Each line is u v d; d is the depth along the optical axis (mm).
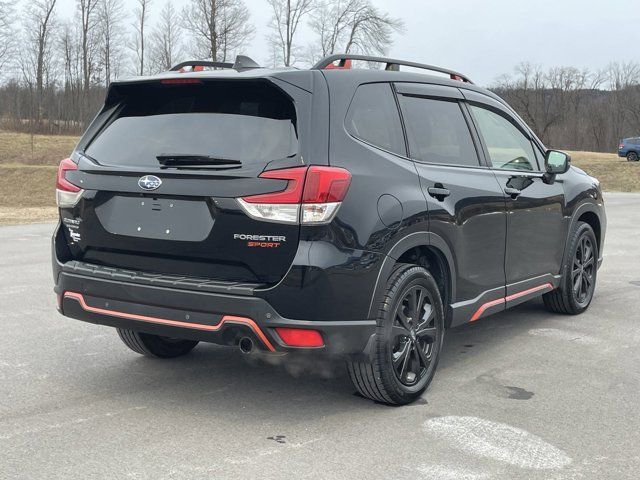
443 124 4617
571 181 6070
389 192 3832
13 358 4949
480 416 3922
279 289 3457
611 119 111875
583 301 6441
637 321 6215
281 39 61125
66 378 4527
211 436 3602
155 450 3416
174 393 4262
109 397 4176
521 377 4641
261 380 4531
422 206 4027
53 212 18984
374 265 3684
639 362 5008
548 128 114438
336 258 3506
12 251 10422
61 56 79500
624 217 17328
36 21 75875
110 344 5355
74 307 4012
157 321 3686
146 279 3691
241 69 3904
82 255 4062
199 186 3592
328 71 3861
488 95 5270
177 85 3904
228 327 3510
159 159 3768
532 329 5910
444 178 4336
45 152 57188
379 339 3789
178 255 3680
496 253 4852
